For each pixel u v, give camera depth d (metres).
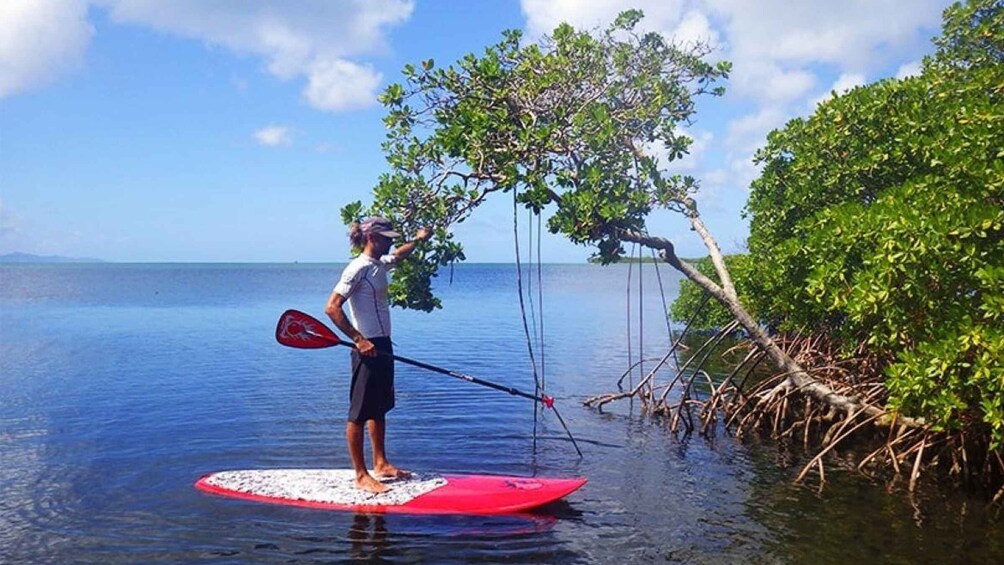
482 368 17.58
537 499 7.18
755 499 7.82
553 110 9.28
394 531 6.55
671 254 10.11
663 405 12.41
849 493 8.07
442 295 57.91
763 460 9.52
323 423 11.20
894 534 6.80
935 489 8.19
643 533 6.74
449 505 7.01
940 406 6.97
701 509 7.47
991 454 8.18
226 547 6.21
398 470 7.70
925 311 7.51
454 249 9.20
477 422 11.40
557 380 15.91
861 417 9.96
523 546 6.32
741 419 11.62
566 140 9.17
